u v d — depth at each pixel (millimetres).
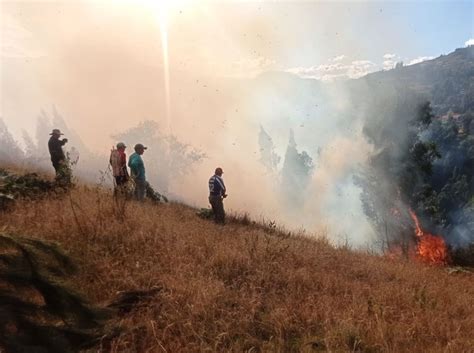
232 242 9352
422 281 9609
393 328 5910
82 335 3654
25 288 3355
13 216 7797
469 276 13867
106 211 8852
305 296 6801
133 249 7395
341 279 8102
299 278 7594
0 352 3037
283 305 6203
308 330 5590
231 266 7492
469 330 6395
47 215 8055
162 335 4980
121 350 4523
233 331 5359
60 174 11812
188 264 7059
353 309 6285
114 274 6234
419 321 6352
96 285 5863
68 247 6641
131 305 5586
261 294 6520
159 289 6027
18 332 3172
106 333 4410
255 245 8750
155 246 7715
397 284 8555
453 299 8359
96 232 7594
